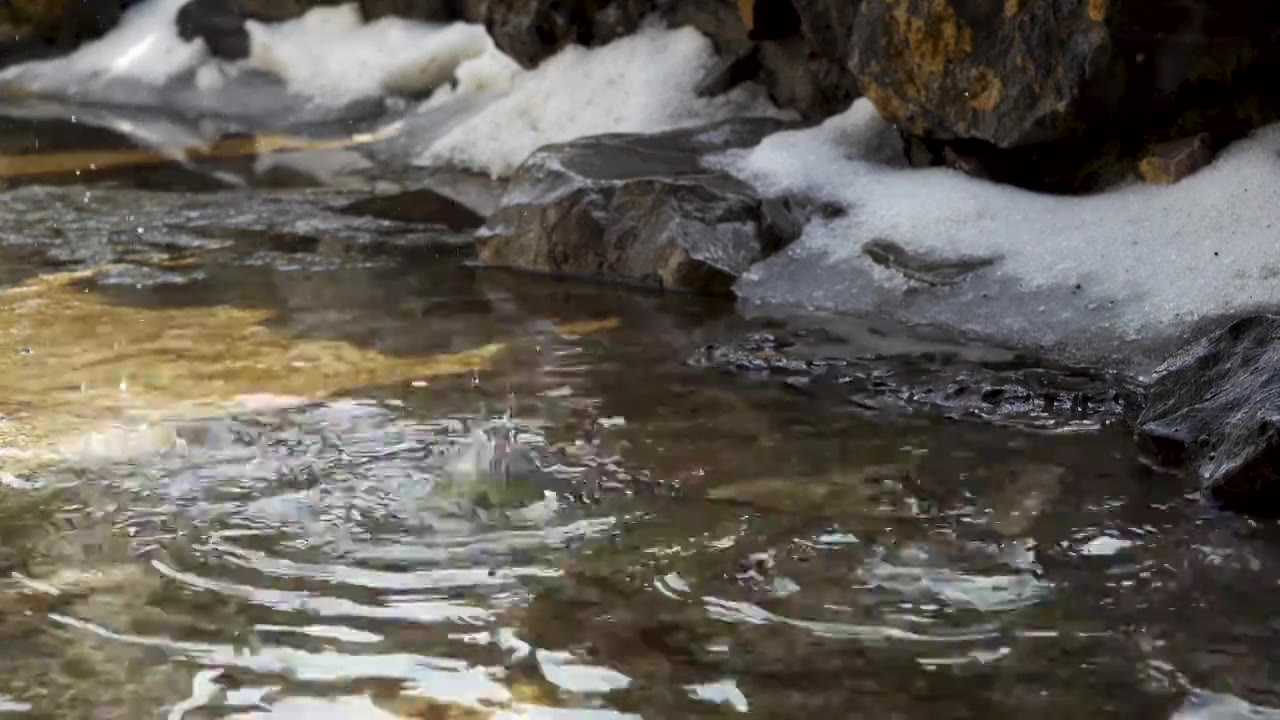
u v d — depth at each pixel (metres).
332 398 4.01
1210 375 3.63
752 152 5.79
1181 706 2.39
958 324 4.56
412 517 3.19
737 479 3.41
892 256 4.93
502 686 2.47
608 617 2.72
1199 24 4.76
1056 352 4.29
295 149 8.06
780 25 6.32
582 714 2.38
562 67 7.33
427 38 8.90
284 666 2.54
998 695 2.43
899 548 3.02
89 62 10.45
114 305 5.01
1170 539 3.07
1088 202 4.86
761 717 2.37
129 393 4.04
